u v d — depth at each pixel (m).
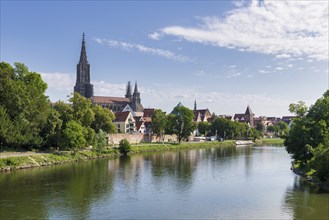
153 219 47.03
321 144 71.12
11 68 110.19
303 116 86.00
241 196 59.78
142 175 81.31
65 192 62.03
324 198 57.69
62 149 115.56
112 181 73.19
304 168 84.38
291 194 60.81
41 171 85.12
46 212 49.53
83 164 101.06
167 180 75.06
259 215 48.69
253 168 94.19
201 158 121.62
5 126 94.50
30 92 106.44
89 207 52.50
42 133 110.00
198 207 52.88
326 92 92.38
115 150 133.12
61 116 117.38
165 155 134.38
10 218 46.59
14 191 62.31
